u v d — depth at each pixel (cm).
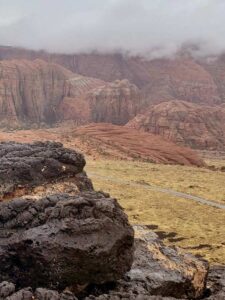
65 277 1662
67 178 2998
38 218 1822
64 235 1683
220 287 2219
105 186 7906
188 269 2100
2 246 1742
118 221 1800
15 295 1501
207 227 5644
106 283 1808
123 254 1797
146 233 2466
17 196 2769
